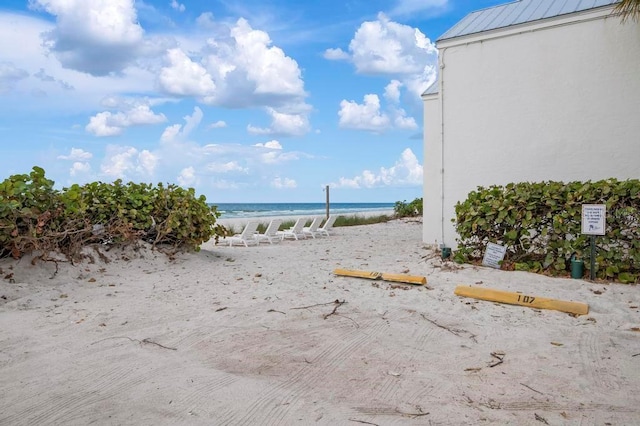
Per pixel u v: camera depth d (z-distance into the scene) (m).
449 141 11.40
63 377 4.18
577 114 9.86
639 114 9.27
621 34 9.36
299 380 4.12
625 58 9.34
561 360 4.50
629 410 3.51
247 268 9.76
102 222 9.56
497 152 10.77
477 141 11.02
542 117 10.23
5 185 7.80
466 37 11.02
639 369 4.27
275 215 55.06
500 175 10.76
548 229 8.34
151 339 5.22
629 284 7.38
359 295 7.15
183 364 4.49
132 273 8.91
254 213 64.06
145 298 7.14
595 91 9.66
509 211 8.68
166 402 3.70
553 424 3.33
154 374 4.25
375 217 28.55
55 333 5.46
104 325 5.77
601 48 9.57
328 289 7.56
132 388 3.95
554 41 10.04
